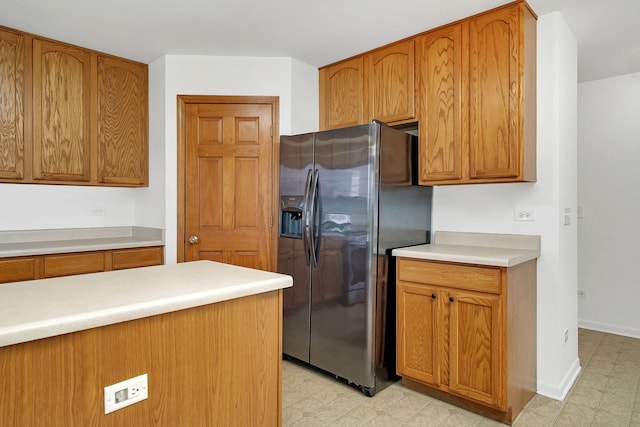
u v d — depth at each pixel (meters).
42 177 2.84
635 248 3.48
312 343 2.77
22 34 2.75
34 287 1.30
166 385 1.20
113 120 3.19
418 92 2.78
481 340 2.13
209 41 2.93
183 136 3.18
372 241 2.43
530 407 2.29
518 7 2.31
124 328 1.10
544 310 2.46
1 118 2.66
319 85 3.47
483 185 2.74
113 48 3.05
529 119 2.38
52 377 0.98
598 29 2.65
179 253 3.18
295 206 2.88
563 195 2.54
